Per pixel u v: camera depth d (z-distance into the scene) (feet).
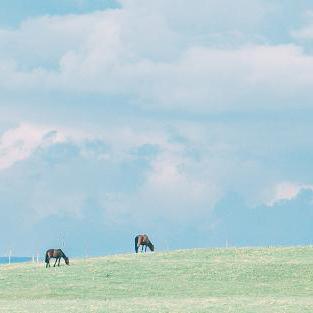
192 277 220.84
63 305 176.04
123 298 191.72
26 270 238.27
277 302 177.88
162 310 164.04
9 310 167.02
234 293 199.52
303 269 231.09
